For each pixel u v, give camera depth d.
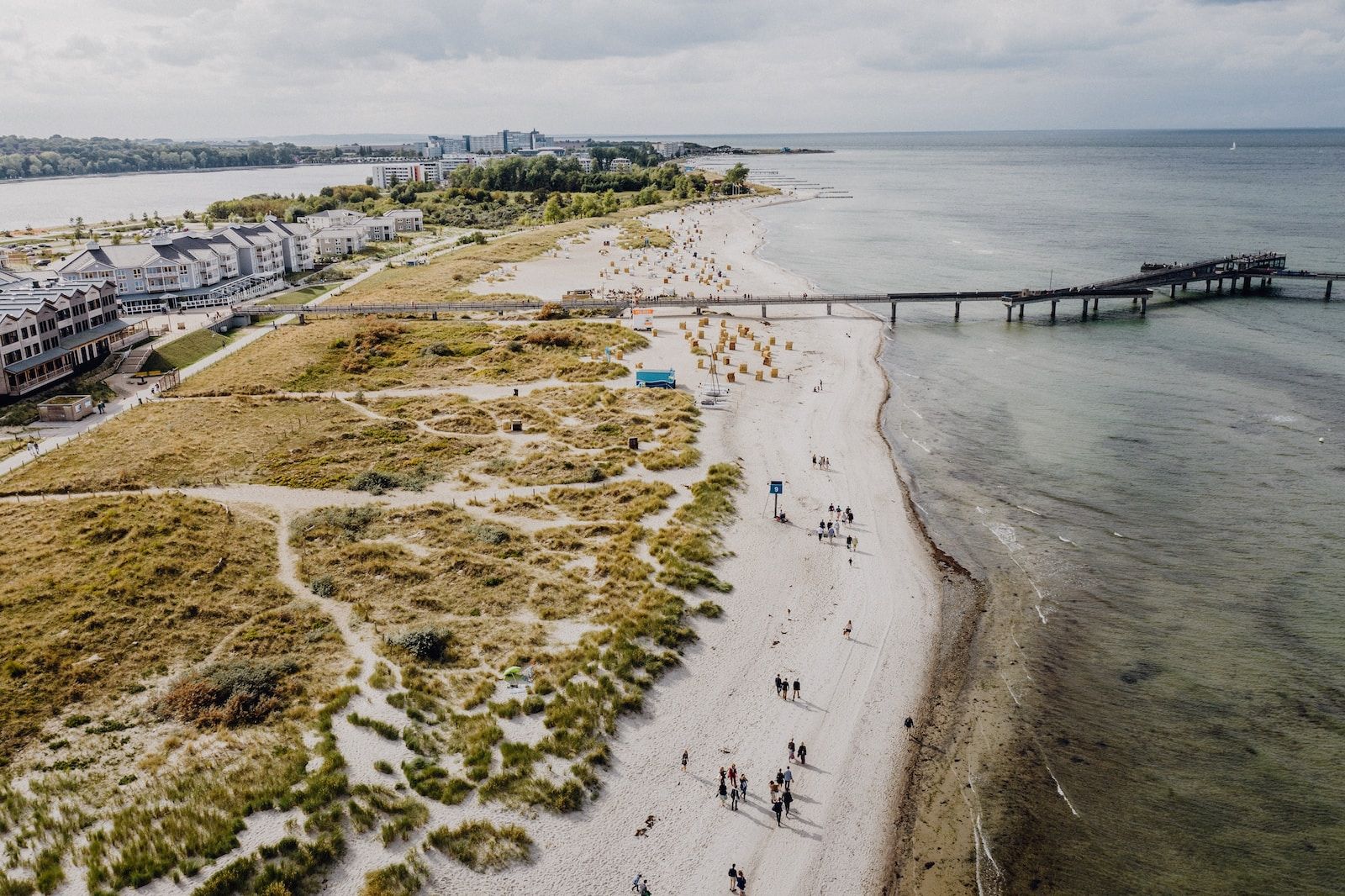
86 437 90.81
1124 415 100.88
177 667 53.44
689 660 55.88
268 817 41.81
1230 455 88.12
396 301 156.50
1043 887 40.34
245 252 176.62
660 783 46.00
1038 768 47.62
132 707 49.66
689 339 132.62
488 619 59.12
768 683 54.38
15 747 46.12
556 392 106.38
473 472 83.75
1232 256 170.00
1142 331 140.88
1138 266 191.25
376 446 89.44
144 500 74.62
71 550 66.38
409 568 64.81
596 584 63.72
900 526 75.31
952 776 47.31
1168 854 41.81
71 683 51.25
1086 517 76.31
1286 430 93.88
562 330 131.38
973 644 58.97
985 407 105.56
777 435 95.62
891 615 62.25
